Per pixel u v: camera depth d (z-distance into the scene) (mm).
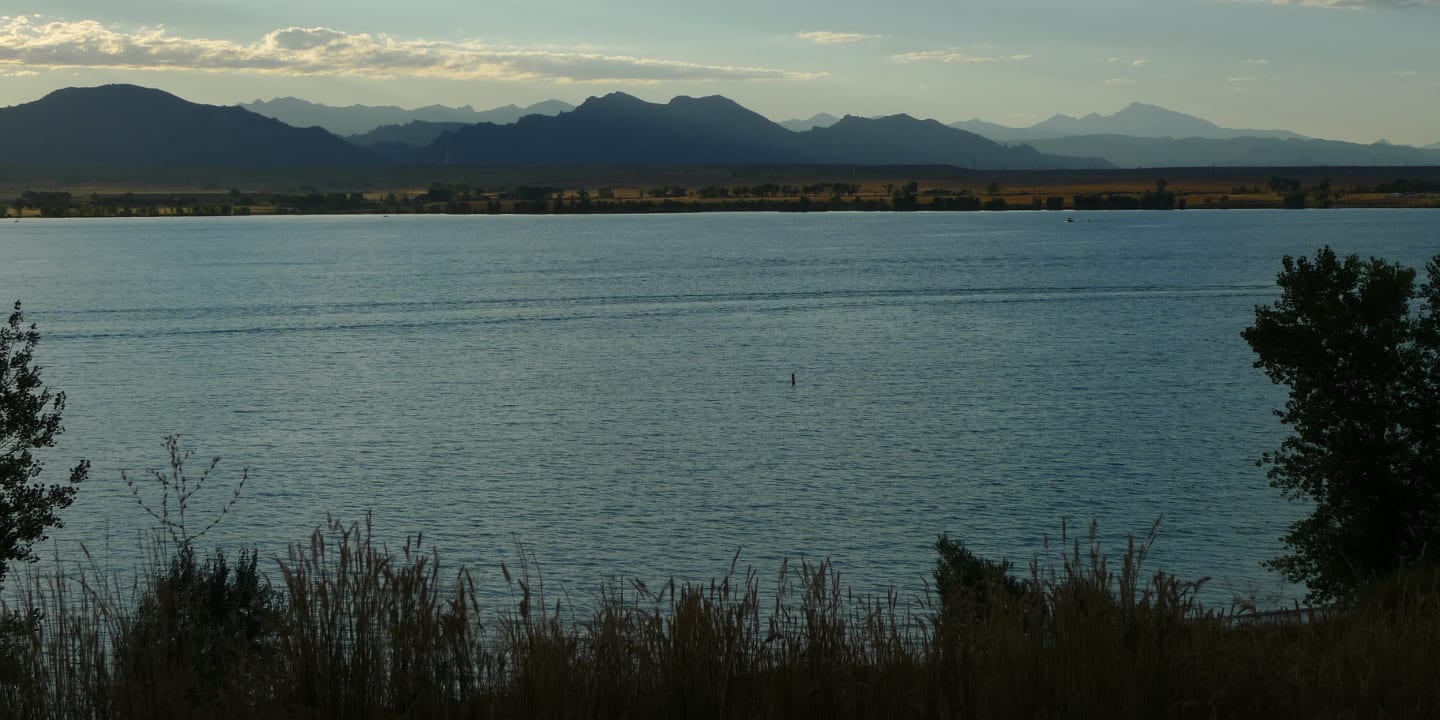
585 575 43594
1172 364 101000
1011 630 7145
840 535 50750
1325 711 6867
